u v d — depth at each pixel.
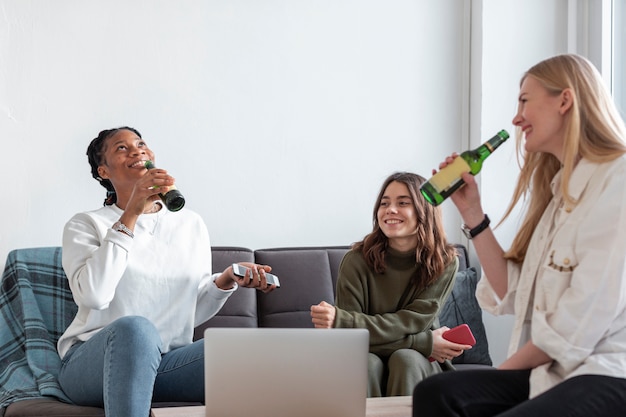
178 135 3.49
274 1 3.64
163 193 2.62
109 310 2.72
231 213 3.55
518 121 2.03
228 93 3.56
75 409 2.46
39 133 3.31
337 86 3.71
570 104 1.94
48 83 3.33
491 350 3.75
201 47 3.53
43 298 3.01
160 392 2.67
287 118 3.64
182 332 2.81
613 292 1.78
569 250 1.86
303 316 3.28
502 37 3.84
